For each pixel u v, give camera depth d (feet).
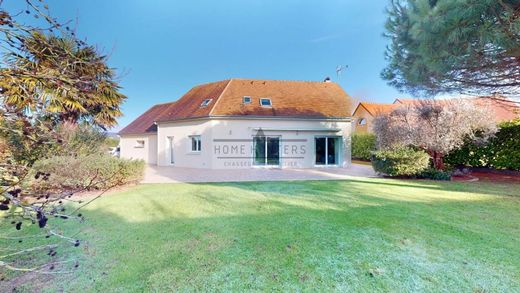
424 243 13.91
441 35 19.84
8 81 8.77
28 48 9.20
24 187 8.72
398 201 23.44
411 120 41.55
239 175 44.42
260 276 10.88
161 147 65.05
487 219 17.87
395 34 27.71
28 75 8.54
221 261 12.21
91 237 15.47
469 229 15.90
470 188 29.71
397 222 17.34
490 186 30.94
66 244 14.52
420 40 21.70
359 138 78.28
